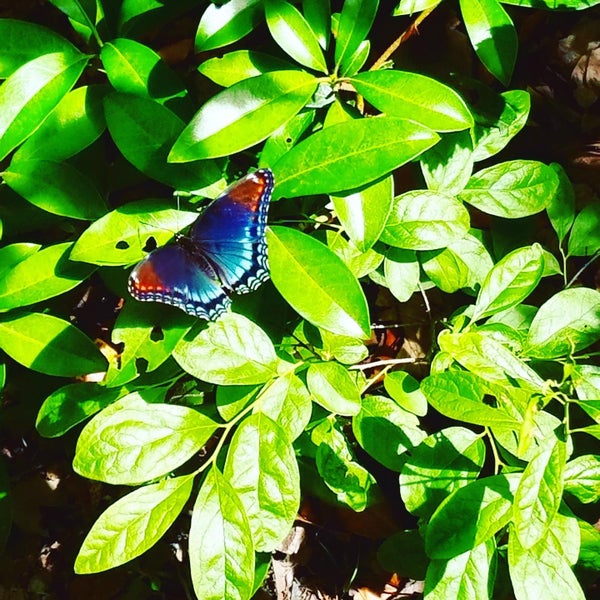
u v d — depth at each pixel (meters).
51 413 0.71
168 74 0.71
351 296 0.67
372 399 0.74
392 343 0.90
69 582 0.92
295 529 0.91
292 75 0.69
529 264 0.73
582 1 0.74
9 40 0.72
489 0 0.72
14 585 0.92
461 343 0.68
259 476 0.67
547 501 0.64
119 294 0.74
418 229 0.73
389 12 0.88
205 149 0.67
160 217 0.70
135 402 0.68
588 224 0.81
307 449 0.77
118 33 0.74
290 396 0.68
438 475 0.71
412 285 0.75
